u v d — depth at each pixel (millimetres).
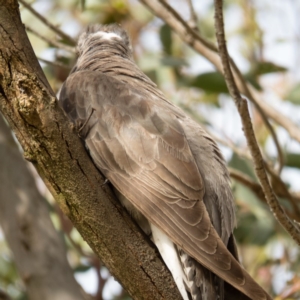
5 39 8000
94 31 13070
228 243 9828
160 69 15086
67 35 13273
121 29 13211
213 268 8305
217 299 9008
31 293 11852
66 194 8547
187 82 14961
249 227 14188
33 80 8094
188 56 16562
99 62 11742
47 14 15492
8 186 12367
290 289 12758
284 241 13898
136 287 8773
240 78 12625
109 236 8641
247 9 15961
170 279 8797
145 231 9320
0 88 8133
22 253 12062
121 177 9297
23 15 14500
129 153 9398
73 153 8430
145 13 15758
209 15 16047
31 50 8156
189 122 10297
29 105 8078
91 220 8602
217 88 14789
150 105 9828
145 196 9055
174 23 14266
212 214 9562
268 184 8898
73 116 9969
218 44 9008
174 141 9461
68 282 11922
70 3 15039
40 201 12469
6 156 12578
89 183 8539
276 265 14133
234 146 13906
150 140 9453
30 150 8383
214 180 9805
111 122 9664
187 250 8555
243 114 8664
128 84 10312
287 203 13586
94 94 10031
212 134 14273
